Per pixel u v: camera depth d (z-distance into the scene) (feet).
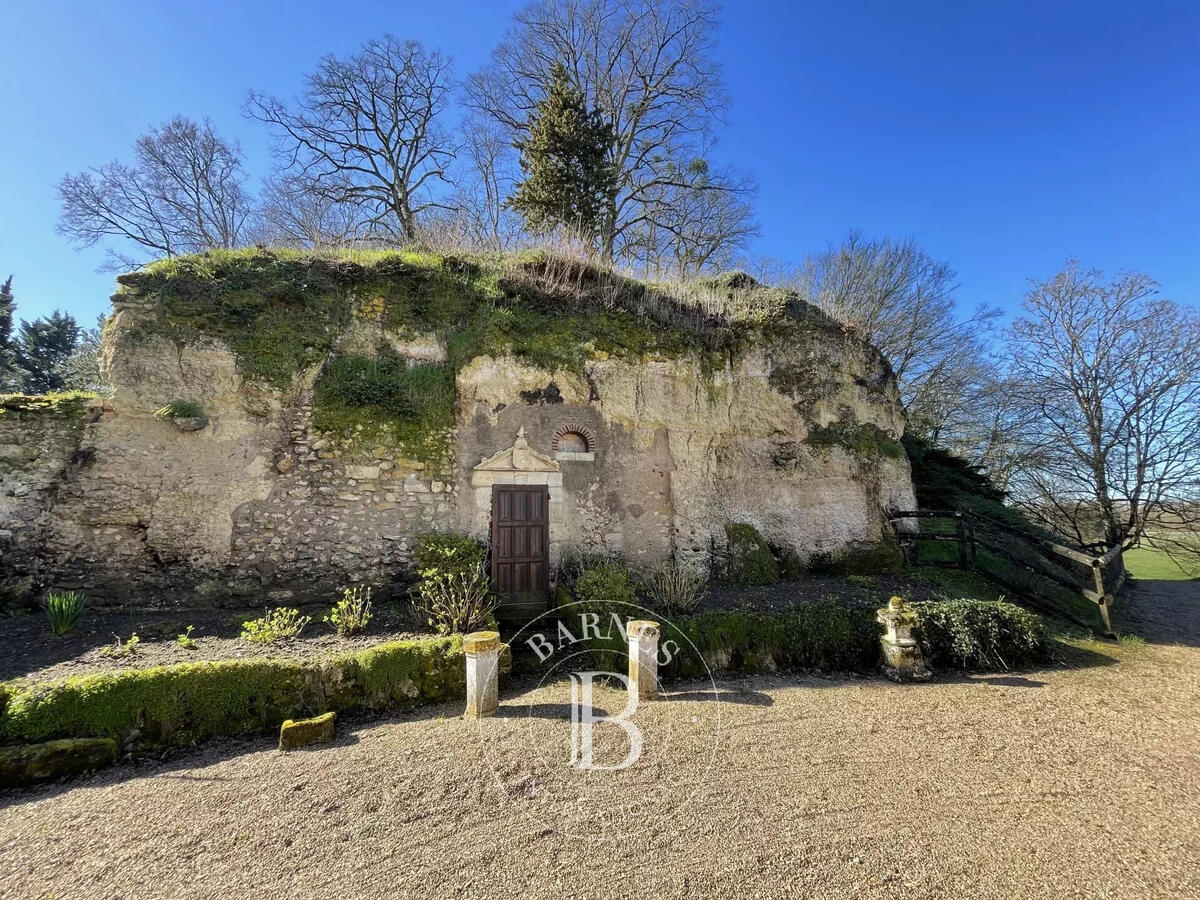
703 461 28.09
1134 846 10.12
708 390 28.78
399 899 8.48
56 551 19.52
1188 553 42.93
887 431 33.12
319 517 21.75
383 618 19.61
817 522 29.53
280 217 54.60
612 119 57.36
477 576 20.06
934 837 10.21
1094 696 17.53
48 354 65.77
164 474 20.71
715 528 27.50
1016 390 45.57
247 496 21.26
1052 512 45.06
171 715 13.70
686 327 28.96
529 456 24.49
